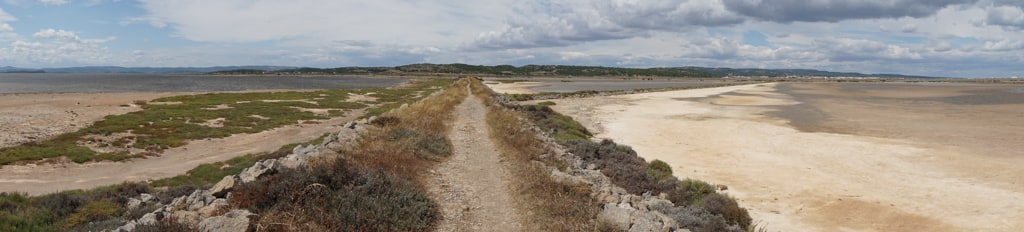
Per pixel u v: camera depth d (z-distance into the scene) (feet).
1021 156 83.61
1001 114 161.89
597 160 66.69
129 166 73.10
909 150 90.63
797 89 358.64
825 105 203.21
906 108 188.85
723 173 72.69
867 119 146.82
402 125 74.38
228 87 371.76
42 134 93.04
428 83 434.30
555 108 188.34
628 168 62.54
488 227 32.01
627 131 121.90
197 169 66.49
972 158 82.38
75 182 62.08
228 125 115.44
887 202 56.80
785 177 69.82
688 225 38.32
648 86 420.36
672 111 174.50
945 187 63.36
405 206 32.27
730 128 125.29
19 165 68.23
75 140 87.35
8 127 97.96
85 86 367.45
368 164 42.09
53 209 39.27
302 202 30.35
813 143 100.01
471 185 42.50
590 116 158.71
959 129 121.70
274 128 115.34
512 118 102.68
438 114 100.83
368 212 30.22
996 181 66.13
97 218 37.86
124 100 187.42
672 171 73.26
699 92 299.79
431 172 46.85
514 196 38.75
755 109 182.50
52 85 384.88
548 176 42.83
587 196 38.65
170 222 25.73
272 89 339.57
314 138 103.86
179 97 197.47
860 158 83.61
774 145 98.32
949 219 50.70
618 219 32.09
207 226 25.39
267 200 30.27
